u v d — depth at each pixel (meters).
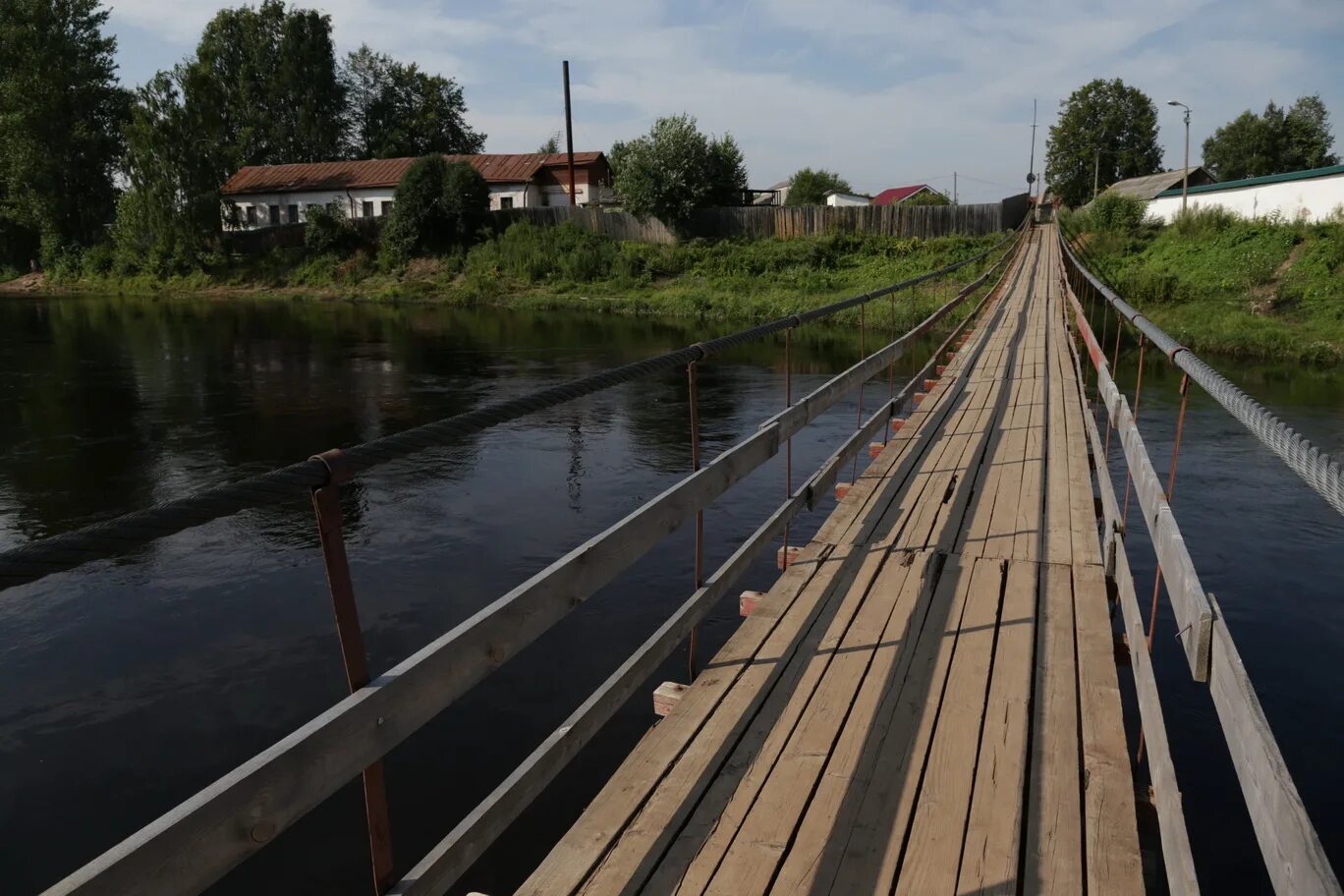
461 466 10.95
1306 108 71.94
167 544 8.20
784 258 36.44
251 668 5.96
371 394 15.87
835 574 4.00
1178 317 24.38
